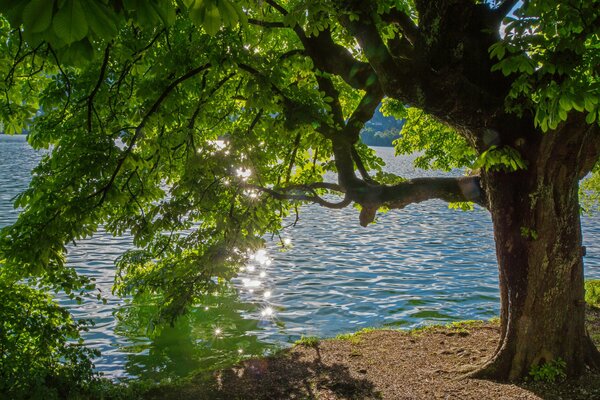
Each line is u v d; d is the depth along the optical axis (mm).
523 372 8586
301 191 9438
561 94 5340
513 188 8336
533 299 8406
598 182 19719
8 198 39625
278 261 23766
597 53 6047
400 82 7332
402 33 9922
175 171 10977
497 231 8672
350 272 22047
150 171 9648
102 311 16172
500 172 8383
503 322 8930
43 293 8938
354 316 16297
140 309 16422
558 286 8352
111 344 13578
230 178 8695
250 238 9016
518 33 5684
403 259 24891
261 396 8797
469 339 11367
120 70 9570
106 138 8031
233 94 11578
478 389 8398
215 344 13656
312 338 12094
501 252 8664
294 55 9320
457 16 7777
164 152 9500
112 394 8648
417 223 37125
